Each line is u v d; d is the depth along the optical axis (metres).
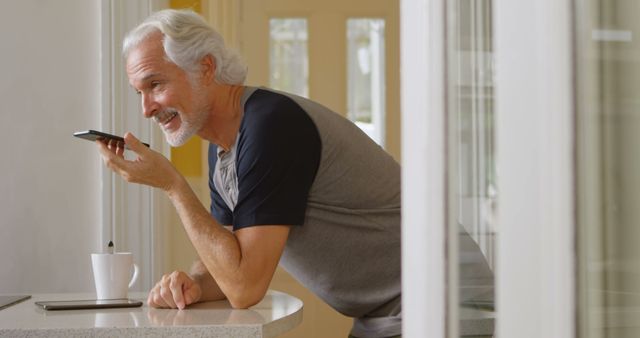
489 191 0.72
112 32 3.12
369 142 1.91
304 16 4.24
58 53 3.12
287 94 1.84
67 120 3.12
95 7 3.14
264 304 1.80
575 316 0.63
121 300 1.85
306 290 4.01
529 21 0.65
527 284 0.66
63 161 3.11
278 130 1.72
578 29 0.63
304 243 1.84
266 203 1.70
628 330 0.63
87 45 3.14
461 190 0.75
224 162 1.90
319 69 4.26
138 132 3.15
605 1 0.63
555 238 0.63
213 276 1.72
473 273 0.74
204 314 1.60
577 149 0.63
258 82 4.17
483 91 0.73
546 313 0.64
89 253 3.12
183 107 1.78
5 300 1.91
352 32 4.34
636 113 0.63
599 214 0.63
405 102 0.82
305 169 1.74
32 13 3.11
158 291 1.72
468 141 0.75
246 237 1.70
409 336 0.82
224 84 1.82
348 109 4.34
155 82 1.78
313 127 1.78
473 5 0.75
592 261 0.63
